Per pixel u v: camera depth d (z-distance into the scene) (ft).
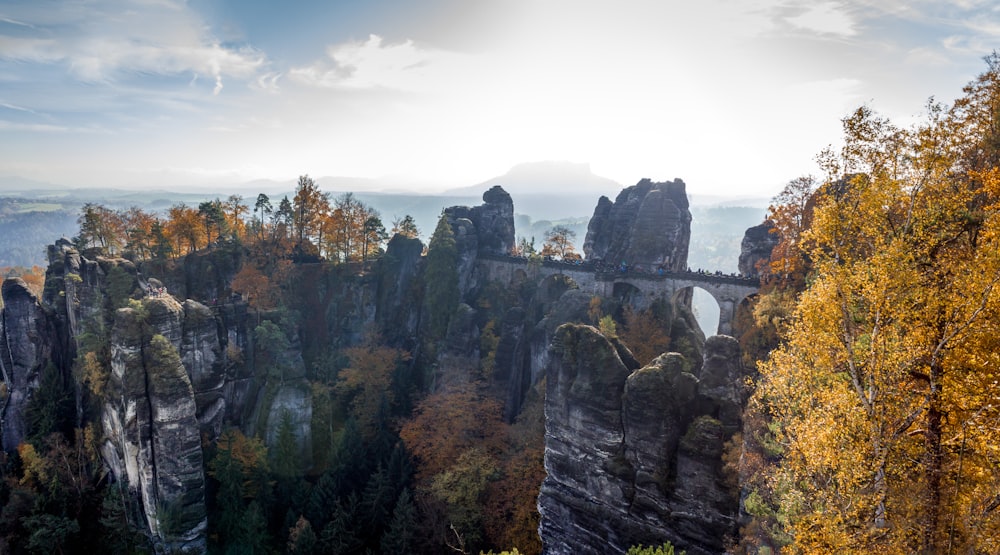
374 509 223.51
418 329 339.16
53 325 288.92
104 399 242.99
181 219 333.01
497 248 383.86
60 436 251.60
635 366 175.73
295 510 238.68
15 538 220.43
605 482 159.33
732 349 147.43
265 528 225.56
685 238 334.85
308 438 273.75
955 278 77.30
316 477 269.23
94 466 251.39
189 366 249.75
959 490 72.95
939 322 78.28
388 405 282.36
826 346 87.30
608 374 160.56
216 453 248.11
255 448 250.16
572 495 168.55
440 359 312.29
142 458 217.56
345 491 240.94
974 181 94.38
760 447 122.11
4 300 274.16
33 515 220.64
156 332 228.84
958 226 83.25
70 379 283.38
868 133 84.28
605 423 157.99
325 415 283.38
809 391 92.17
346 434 258.57
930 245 81.30
